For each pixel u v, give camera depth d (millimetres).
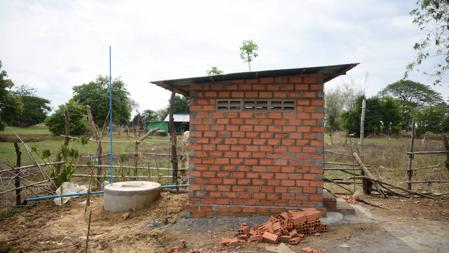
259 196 5922
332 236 5141
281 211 5867
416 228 5551
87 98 48625
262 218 5785
